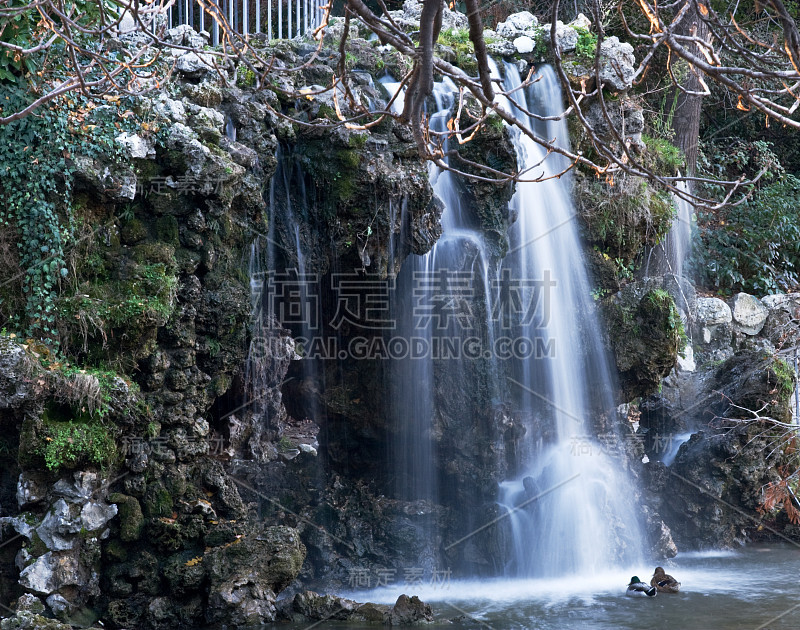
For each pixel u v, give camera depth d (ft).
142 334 31.37
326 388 40.27
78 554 29.53
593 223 42.78
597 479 42.45
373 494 40.73
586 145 42.60
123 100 31.53
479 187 38.91
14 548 29.40
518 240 41.27
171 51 34.04
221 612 29.66
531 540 40.19
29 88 29.43
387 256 36.32
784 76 14.48
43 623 27.37
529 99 41.52
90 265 31.45
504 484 41.09
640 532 43.11
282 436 39.11
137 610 30.32
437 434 40.22
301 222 36.81
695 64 15.01
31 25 29.89
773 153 66.54
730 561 42.39
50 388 28.96
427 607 30.71
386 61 38.86
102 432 29.76
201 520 31.48
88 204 31.63
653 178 16.55
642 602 33.86
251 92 36.04
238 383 36.17
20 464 28.68
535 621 30.99
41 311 30.30
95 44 31.12
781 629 29.58
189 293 32.96
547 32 42.04
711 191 62.85
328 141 35.68
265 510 38.34
